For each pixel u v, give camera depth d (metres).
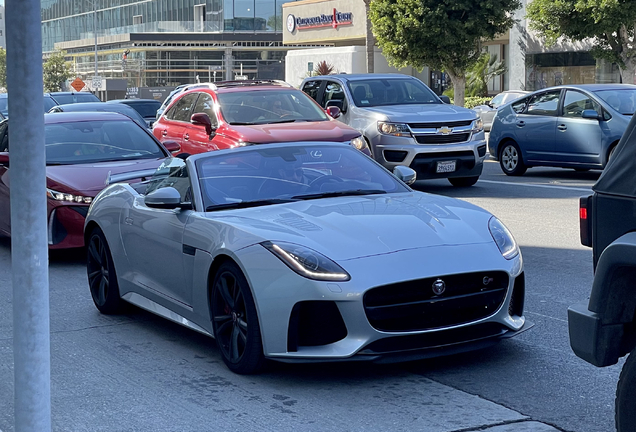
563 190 13.96
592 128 14.61
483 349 5.65
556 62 38.34
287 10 56.66
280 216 5.52
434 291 4.88
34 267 3.10
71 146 10.28
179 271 5.87
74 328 6.71
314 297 4.80
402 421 4.42
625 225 3.60
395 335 4.81
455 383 5.01
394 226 5.29
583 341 3.62
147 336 6.39
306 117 12.88
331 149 6.70
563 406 4.56
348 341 4.79
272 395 4.91
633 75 31.50
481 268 4.99
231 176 6.20
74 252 10.24
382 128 13.88
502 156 16.61
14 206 3.07
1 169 10.29
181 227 5.86
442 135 13.84
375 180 6.45
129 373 5.46
